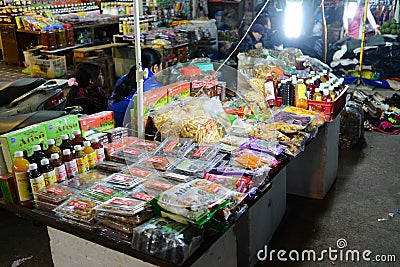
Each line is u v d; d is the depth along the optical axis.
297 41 6.57
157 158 1.88
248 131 2.27
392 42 6.36
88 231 1.50
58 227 1.56
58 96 2.58
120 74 5.83
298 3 5.27
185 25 6.64
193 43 6.29
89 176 1.78
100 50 5.80
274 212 2.71
